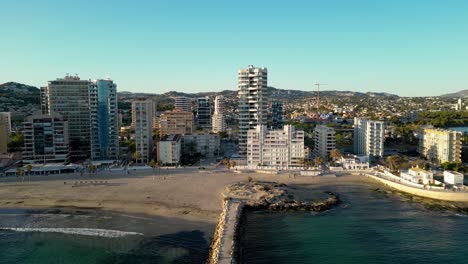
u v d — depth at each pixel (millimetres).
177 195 184625
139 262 116125
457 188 186500
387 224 147625
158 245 128000
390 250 123875
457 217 155875
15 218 157500
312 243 129500
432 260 116688
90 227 145875
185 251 122875
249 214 159375
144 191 192625
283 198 176125
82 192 192625
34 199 182375
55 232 141750
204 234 136750
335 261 116062
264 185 195875
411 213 161125
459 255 119875
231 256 112250
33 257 121562
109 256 120938
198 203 171875
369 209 166625
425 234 137125
